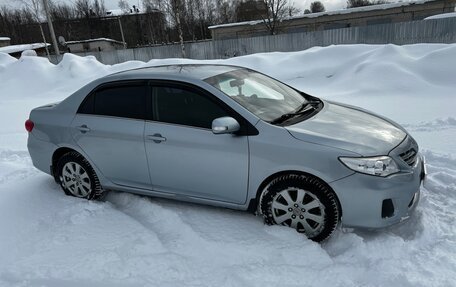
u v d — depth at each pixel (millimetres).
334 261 3127
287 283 2863
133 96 4051
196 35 55500
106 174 4293
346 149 3203
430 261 3000
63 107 4527
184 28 53469
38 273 3107
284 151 3307
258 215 3850
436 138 5980
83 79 15664
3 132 8531
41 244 3555
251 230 3584
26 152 6652
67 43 52500
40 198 4543
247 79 4238
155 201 4336
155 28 58344
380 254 3121
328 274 2939
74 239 3598
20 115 10492
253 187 3510
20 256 3410
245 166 3479
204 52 26641
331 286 2822
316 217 3328
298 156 3262
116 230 3715
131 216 4082
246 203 3617
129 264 3141
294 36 23078
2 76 16875
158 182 3994
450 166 4887
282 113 3766
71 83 15516
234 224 3715
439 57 10984
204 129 3646
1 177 5340
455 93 9219
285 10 39250
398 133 3686
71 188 4574
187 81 3791
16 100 13922
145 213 4078
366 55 12375
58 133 4469
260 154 3391
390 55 11750
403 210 3234
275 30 38281
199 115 3693
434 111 7758
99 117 4230
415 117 7387
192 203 4219
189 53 27016
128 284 2920
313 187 3277
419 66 10930
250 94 3918
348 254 3182
